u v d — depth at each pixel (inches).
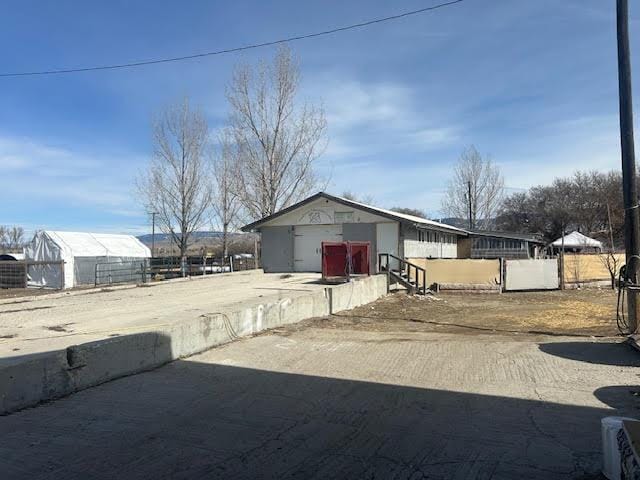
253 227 1106.1
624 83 394.3
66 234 1443.2
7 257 1834.4
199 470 167.6
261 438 196.1
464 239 1497.3
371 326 482.0
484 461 174.9
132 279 1389.0
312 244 1066.7
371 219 1013.2
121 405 236.2
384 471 167.2
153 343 307.9
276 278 912.9
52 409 230.1
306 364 318.7
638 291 381.7
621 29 395.9
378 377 287.4
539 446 187.8
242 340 387.2
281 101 1375.5
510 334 436.1
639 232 392.5
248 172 1391.5
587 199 2645.2
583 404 237.5
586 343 376.2
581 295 816.3
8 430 203.2
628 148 391.5
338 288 584.7
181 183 1571.1
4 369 224.1
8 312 498.3
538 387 265.9
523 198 2942.9
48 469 167.3
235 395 253.3
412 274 913.5
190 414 223.9
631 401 240.8
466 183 2273.6
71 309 519.2
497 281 882.1
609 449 159.0
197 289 735.1
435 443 191.5
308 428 207.3
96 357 268.8
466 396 251.6
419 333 439.2
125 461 174.2
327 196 1032.2
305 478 162.2
